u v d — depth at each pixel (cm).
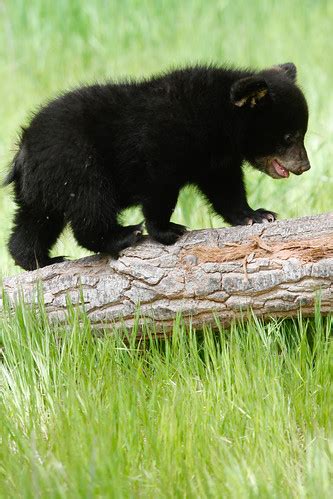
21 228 1144
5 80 2088
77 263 1048
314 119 1725
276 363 965
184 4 2378
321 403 931
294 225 967
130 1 2328
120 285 1004
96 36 2262
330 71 2034
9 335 1014
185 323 995
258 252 962
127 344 1041
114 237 1050
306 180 1485
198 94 1098
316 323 955
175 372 979
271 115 1127
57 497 769
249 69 1185
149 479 816
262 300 961
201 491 793
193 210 1366
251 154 1151
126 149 1091
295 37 2245
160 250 1007
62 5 2281
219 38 2247
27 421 921
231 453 848
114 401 905
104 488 782
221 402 923
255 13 2377
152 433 872
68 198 1078
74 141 1077
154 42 2258
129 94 1109
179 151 1080
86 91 1120
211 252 979
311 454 841
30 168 1090
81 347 991
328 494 774
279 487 798
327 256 938
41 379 973
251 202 1409
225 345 992
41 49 2214
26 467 827
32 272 1056
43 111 1109
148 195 1073
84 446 838
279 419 895
